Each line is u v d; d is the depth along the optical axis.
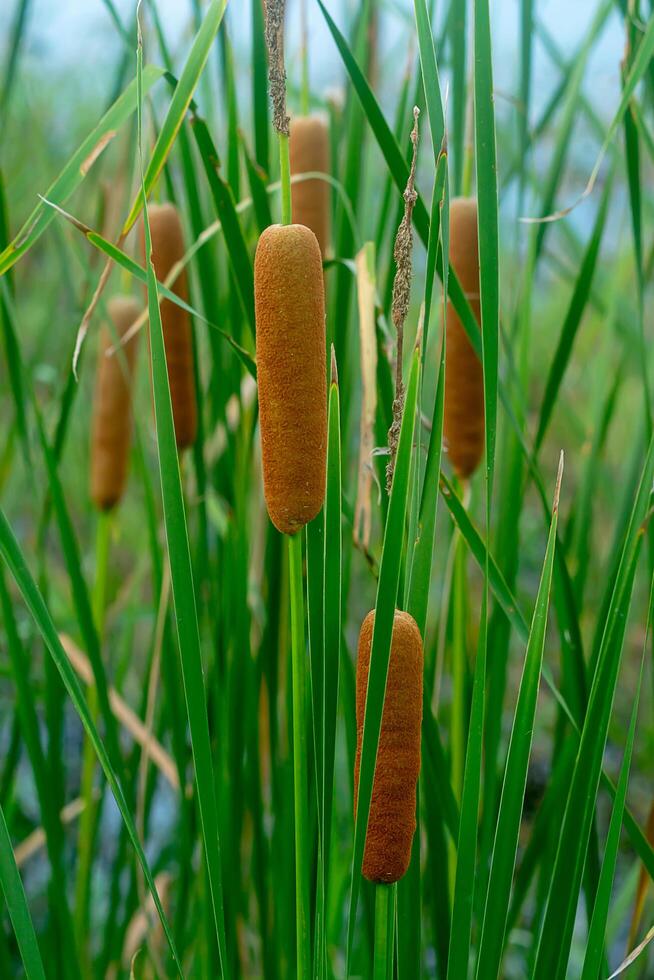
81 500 2.88
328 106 1.41
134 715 1.80
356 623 2.52
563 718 1.39
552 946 1.09
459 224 1.20
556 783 1.29
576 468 3.15
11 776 1.56
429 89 0.97
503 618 1.36
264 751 1.60
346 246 1.32
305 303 0.94
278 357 0.95
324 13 1.08
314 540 1.00
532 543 3.04
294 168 1.25
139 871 1.44
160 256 1.23
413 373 0.93
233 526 1.37
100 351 1.50
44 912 2.14
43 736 2.73
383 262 1.49
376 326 1.21
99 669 1.39
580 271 1.28
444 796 1.21
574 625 1.25
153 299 0.96
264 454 0.97
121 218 1.57
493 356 0.98
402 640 0.95
